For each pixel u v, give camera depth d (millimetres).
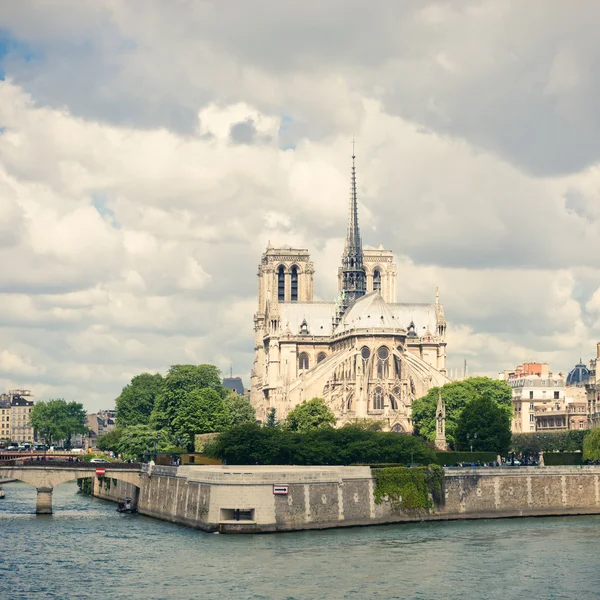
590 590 157750
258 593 154625
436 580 163000
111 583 161000
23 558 179750
